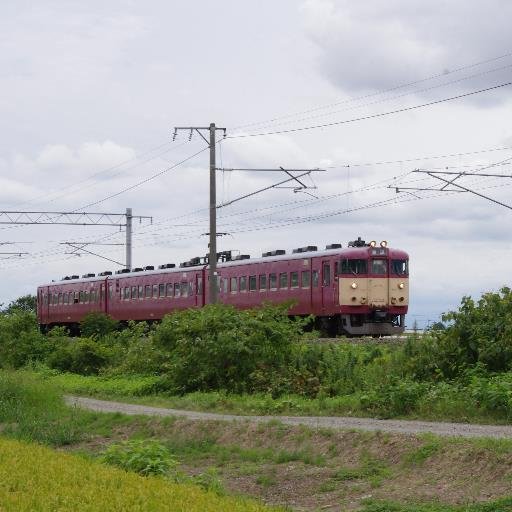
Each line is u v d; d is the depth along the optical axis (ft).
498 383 86.38
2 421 104.01
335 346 120.67
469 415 83.20
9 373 122.72
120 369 145.48
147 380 130.93
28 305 320.29
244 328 119.14
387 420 85.10
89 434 93.35
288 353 118.32
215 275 163.94
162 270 218.59
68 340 178.19
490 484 57.36
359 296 164.96
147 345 145.38
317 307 169.89
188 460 78.23
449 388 92.43
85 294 252.83
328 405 96.02
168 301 215.31
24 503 45.09
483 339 99.96
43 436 92.73
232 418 91.97
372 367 110.22
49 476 53.88
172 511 44.39
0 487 49.60
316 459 70.85
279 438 78.95
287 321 123.54
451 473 60.59
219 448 80.23
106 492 48.34
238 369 117.60
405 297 168.35
